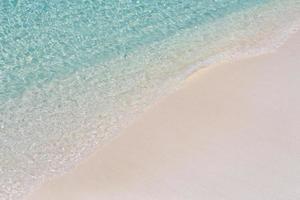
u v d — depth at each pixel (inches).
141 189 645.9
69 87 837.8
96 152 708.7
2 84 852.0
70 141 732.7
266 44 904.9
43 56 912.9
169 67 864.3
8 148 727.1
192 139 714.2
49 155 712.4
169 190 640.4
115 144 718.5
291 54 872.9
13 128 762.2
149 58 891.4
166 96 799.1
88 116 774.5
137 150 705.0
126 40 943.7
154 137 724.7
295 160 666.2
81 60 899.4
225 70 845.2
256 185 634.8
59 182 668.1
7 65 893.8
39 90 836.6
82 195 644.1
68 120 770.2
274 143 695.1
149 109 776.9
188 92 801.6
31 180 675.4
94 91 824.3
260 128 722.2
